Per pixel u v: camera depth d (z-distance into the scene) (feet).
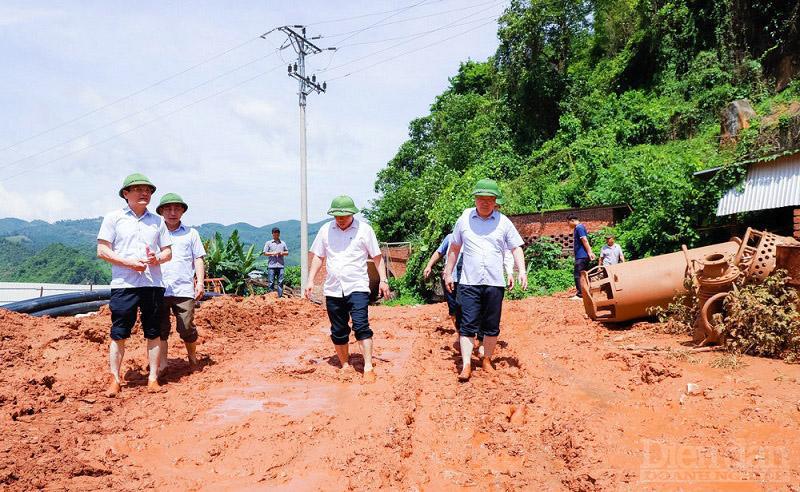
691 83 92.17
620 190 68.44
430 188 119.03
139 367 22.90
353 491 12.61
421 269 75.41
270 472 13.66
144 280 19.99
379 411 17.54
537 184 83.82
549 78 109.60
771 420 14.05
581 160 84.58
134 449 15.06
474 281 21.24
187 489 12.75
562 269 62.69
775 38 85.15
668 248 58.03
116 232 19.98
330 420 16.99
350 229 22.57
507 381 20.70
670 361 20.17
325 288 22.81
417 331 33.19
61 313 34.42
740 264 22.84
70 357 23.32
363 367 23.77
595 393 18.16
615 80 108.58
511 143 112.78
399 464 13.87
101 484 12.68
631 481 11.96
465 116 133.49
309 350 27.73
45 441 14.70
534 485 12.85
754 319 20.12
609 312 29.48
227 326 32.78
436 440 15.58
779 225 51.88
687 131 87.15
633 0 112.06
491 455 14.62
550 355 23.71
